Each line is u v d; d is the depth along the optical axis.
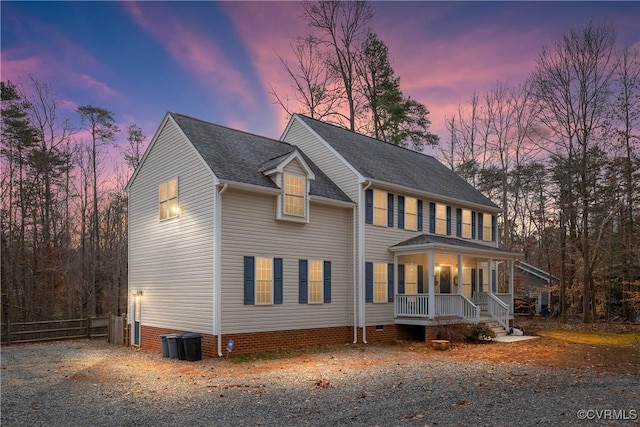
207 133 17.94
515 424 7.50
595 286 30.89
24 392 10.32
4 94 30.66
